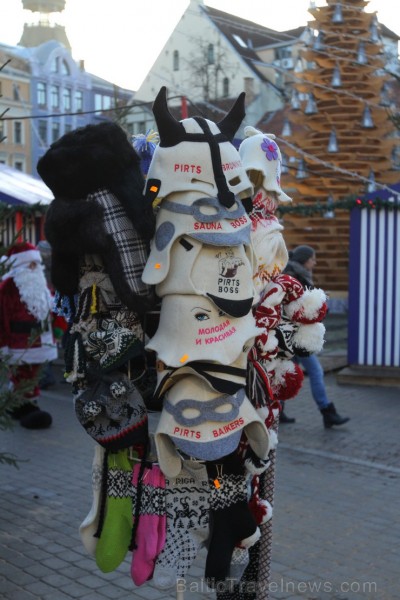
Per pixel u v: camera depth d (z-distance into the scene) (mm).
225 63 38250
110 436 2604
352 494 6047
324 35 20891
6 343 7531
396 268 10547
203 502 2670
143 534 2674
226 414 2535
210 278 2520
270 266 2912
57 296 2904
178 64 39344
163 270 2508
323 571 4598
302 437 7805
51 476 6410
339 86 20297
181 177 2559
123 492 2725
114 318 2656
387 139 20484
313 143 20609
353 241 10680
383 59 21516
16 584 4367
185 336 2516
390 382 10320
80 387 2652
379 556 4836
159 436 2543
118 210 2576
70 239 2576
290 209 17250
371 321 10695
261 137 2996
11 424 4621
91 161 2539
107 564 2705
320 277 20406
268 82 37906
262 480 2986
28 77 40469
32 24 48062
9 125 40062
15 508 5629
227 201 2551
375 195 10875
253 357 2768
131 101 31203
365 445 7508
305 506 5750
